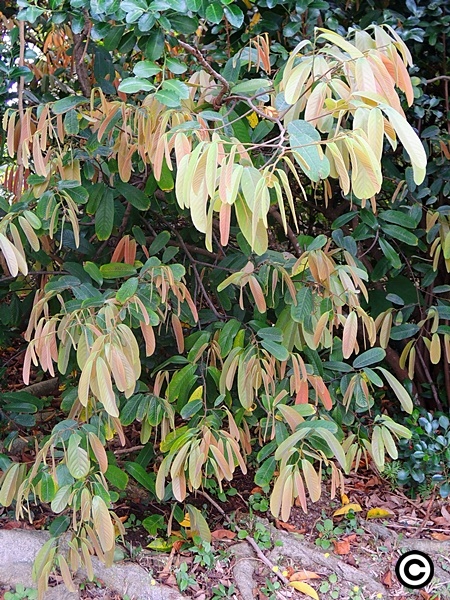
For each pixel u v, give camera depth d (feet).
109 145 5.24
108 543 4.33
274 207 6.94
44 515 6.73
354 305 4.87
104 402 3.84
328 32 3.57
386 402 8.67
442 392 8.72
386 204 7.92
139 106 4.96
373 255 8.21
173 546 6.39
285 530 6.94
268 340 4.94
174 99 3.93
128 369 4.06
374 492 7.81
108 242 6.59
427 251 7.74
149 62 4.15
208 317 6.02
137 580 5.77
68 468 4.34
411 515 7.36
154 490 5.68
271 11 6.32
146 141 4.48
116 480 5.05
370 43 4.01
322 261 4.86
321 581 6.15
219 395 5.30
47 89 6.88
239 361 4.87
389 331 6.70
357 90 3.37
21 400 5.96
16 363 9.36
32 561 5.77
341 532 6.89
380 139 3.07
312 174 3.09
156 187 5.68
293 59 3.98
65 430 4.69
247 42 6.32
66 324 4.34
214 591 5.83
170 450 4.78
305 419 5.24
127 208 6.16
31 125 5.19
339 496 7.66
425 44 7.20
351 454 5.49
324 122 3.94
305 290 5.06
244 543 6.56
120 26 4.60
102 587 5.78
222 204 3.04
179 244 6.55
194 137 4.12
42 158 4.56
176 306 5.55
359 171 3.16
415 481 7.67
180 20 4.26
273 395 4.94
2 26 6.48
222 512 6.96
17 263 4.09
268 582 5.98
